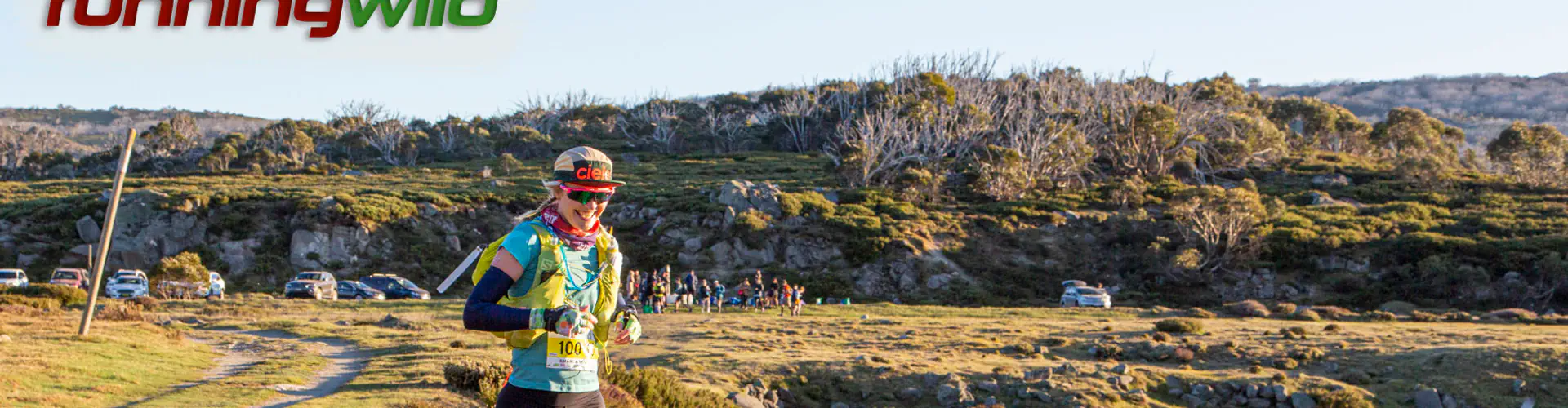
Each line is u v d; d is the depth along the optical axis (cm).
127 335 2130
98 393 1306
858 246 6912
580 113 19388
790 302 4153
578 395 371
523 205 8381
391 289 5359
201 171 12469
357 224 7275
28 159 15012
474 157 15088
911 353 2652
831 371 2292
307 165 13700
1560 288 5834
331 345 2409
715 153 14175
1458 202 8388
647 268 6950
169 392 1389
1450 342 2739
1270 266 6594
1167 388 2295
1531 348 2414
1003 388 2216
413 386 1513
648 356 2527
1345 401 2164
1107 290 6556
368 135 16025
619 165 12338
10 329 2033
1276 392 2203
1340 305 6047
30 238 7119
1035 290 6581
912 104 13425
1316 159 11062
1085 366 2394
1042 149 9444
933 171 9350
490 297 350
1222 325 3609
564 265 362
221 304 4200
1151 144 9981
